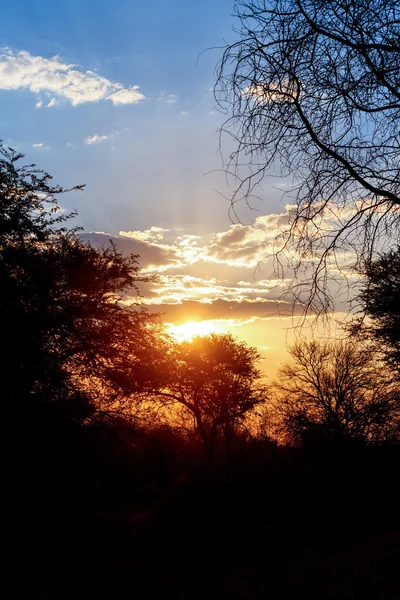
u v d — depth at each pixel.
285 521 24.16
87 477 18.14
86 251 19.75
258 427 42.06
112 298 20.33
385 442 29.55
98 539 17.22
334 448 29.83
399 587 9.28
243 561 16.91
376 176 4.52
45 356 16.53
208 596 12.06
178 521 23.08
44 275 16.38
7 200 16.20
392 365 25.91
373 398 30.20
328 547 17.77
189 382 36.56
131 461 26.23
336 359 30.44
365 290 4.57
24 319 15.70
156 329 20.69
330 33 4.39
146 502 26.25
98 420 18.66
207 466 31.98
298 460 32.09
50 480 15.66
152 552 17.31
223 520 23.47
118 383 19.39
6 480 14.93
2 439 14.99
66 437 15.98
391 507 26.91
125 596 12.36
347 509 26.48
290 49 4.39
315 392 32.16
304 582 11.40
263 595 11.20
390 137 4.60
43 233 17.33
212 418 39.88
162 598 12.26
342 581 10.63
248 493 28.50
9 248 16.28
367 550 14.68
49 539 15.32
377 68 4.38
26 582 13.00
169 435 28.61
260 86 4.54
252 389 39.19
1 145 16.55
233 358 38.16
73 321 17.73
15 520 14.88
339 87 4.47
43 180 16.77
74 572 13.89
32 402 15.64
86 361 18.59
